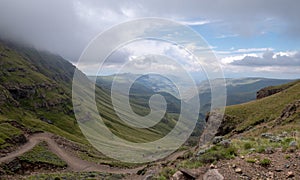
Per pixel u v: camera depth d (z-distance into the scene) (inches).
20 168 2394.2
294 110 2004.2
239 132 2630.4
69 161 2844.5
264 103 3245.6
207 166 466.9
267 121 2620.6
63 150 3358.8
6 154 2699.3
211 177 409.1
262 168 429.1
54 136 4084.6
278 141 615.2
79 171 2330.2
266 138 698.8
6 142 3080.7
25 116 6338.6
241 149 538.6
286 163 433.7
